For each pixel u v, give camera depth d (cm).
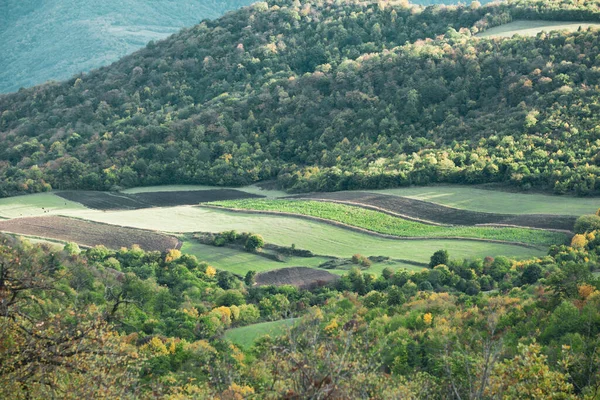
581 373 3219
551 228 10494
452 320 5700
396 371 4619
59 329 2158
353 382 1989
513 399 2630
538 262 8819
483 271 8988
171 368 4866
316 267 10025
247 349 5791
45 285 2133
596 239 9412
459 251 9900
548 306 5512
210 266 10081
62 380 2142
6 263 2095
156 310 7675
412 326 5847
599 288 5622
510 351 4209
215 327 6662
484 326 5400
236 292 8494
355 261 9956
